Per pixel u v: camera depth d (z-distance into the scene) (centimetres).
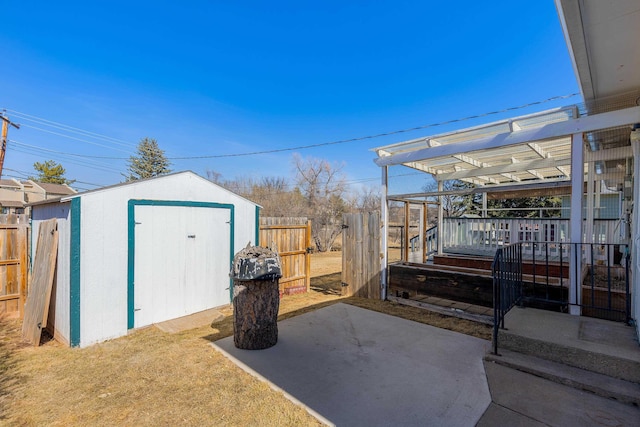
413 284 565
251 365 314
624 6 220
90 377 294
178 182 486
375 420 219
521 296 419
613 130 397
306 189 2588
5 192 2505
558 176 822
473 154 587
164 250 467
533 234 663
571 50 281
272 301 363
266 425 217
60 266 402
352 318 478
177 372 302
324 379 282
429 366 306
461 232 813
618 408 228
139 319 434
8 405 246
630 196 495
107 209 402
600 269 514
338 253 1752
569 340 297
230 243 564
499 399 244
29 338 391
